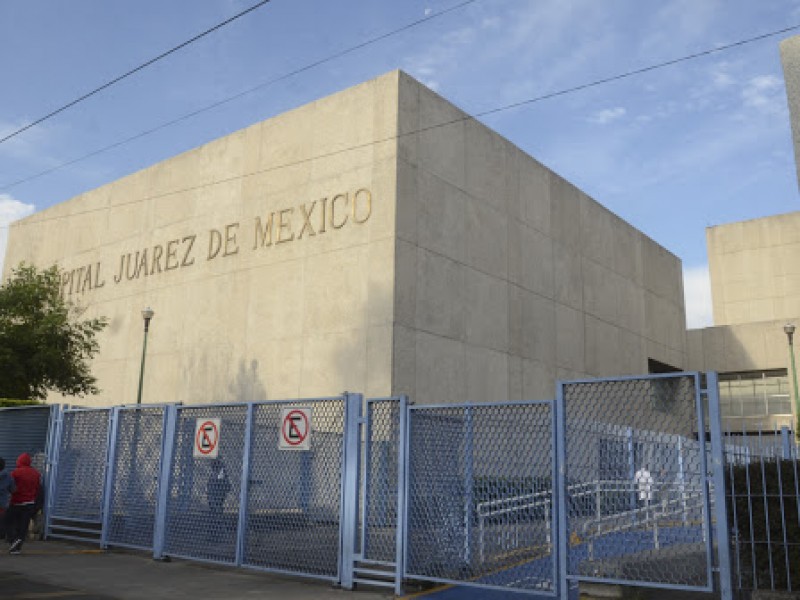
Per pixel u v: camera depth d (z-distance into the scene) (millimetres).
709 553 7090
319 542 9867
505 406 8695
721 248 60938
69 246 35469
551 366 29594
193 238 29391
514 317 27922
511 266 28281
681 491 7609
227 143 29203
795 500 7156
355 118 25141
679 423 7578
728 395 43719
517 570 8344
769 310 57969
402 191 23672
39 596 8406
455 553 8781
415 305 23484
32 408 14984
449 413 9125
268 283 26250
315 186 25734
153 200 31688
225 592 8992
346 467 9719
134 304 31062
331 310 24156
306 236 25500
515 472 8500
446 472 9031
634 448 7816
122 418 13016
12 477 12109
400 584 8969
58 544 13352
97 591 8875
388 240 23219
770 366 42250
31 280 26781
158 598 8531
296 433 10219
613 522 7848
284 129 27297
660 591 8555
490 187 27875
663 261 42031
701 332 44219
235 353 26609
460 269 25609
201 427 11500
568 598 7965
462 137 26797
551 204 31672
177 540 11414
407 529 9070
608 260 35719
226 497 10953
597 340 33406
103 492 12898
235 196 28344
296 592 9109
